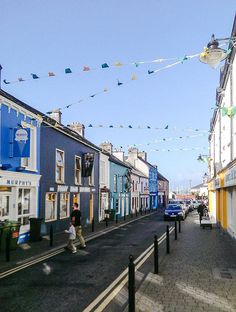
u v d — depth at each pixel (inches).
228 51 323.9
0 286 363.6
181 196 3759.8
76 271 431.8
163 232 902.4
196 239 732.7
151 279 383.9
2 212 642.2
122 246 645.9
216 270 428.1
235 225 697.6
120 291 342.6
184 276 397.7
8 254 492.4
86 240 742.5
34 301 314.0
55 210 866.1
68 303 308.0
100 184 1301.7
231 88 681.0
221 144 947.3
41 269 444.1
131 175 1915.6
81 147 1078.4
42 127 796.6
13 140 651.5
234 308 287.6
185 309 284.8
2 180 621.3
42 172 792.3
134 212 1996.8
